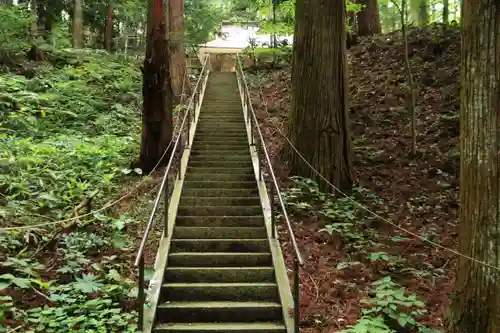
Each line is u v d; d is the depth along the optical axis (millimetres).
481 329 3680
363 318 4105
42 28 18703
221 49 23656
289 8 14289
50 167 7715
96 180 7547
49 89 12461
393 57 13875
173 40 12867
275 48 17641
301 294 4746
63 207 6395
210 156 8695
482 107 3740
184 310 4406
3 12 13711
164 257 5109
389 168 8867
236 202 6852
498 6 3709
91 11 20500
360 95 12312
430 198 7531
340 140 8094
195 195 7152
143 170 8477
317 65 8219
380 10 22250
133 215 6516
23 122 9812
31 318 3971
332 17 8305
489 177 3674
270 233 5789
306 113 8227
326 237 6152
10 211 5785
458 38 13445
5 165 7211
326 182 7820
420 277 5207
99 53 17719
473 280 3752
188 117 10320
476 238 3740
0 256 4852
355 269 5344
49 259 5090
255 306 4477
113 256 5188
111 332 3906
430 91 11586
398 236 6328
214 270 5008
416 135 9922
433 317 4441
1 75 12359
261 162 8070
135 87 14406
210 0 20516
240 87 14945
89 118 11680
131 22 21672
